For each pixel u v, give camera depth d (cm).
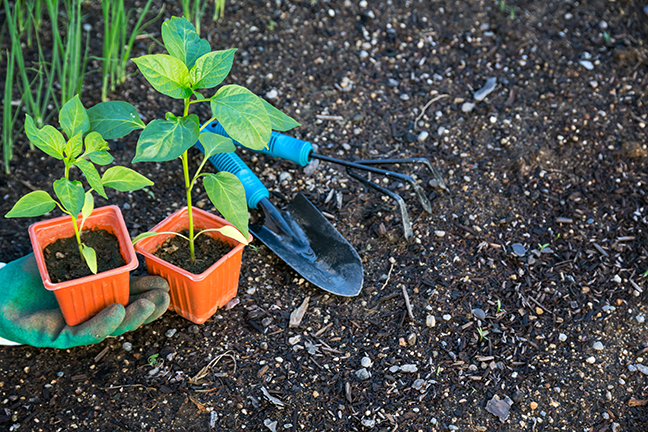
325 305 127
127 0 154
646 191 139
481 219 135
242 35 151
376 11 155
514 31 154
